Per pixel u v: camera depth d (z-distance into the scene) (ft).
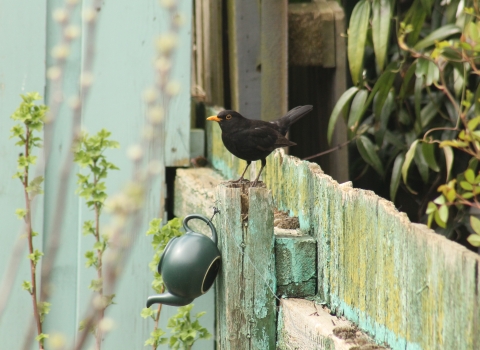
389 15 31.14
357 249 16.89
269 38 34.17
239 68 36.83
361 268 16.67
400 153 33.27
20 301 31.48
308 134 36.83
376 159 33.73
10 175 31.89
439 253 13.02
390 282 15.12
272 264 19.89
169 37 13.06
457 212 32.35
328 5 36.19
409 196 36.32
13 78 32.17
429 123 34.19
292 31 34.99
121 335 31.78
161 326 31.89
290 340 18.81
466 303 12.10
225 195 19.94
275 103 34.17
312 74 36.81
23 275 31.58
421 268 13.73
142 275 32.04
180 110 33.65
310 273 19.93
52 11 32.50
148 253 32.12
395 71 31.30
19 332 31.40
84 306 31.81
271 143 26.96
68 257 32.22
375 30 31.22
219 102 40.83
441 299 12.93
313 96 36.81
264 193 19.79
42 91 32.32
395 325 14.89
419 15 31.99
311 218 20.51
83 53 32.63
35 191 25.48
